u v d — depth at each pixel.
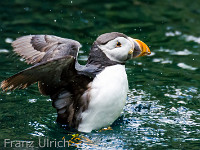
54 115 9.66
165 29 16.55
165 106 10.26
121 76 8.62
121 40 8.74
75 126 8.71
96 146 8.18
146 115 9.78
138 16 18.02
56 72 8.02
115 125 9.20
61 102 8.73
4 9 18.22
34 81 8.06
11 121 9.25
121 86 8.56
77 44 9.31
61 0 19.72
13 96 10.70
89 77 8.46
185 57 13.88
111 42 8.71
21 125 9.06
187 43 15.17
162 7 19.27
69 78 8.31
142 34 15.91
